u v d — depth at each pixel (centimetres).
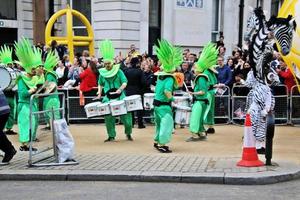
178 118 1172
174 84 1033
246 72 1455
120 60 1551
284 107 1446
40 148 949
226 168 862
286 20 1139
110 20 2181
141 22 2230
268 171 835
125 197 730
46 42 1811
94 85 1466
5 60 1320
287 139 1200
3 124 902
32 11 2519
